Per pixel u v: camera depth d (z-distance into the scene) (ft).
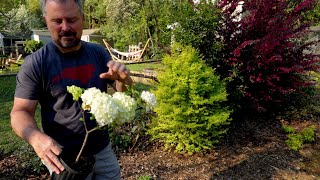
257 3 15.88
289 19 16.17
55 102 5.24
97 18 93.61
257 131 15.56
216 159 12.41
